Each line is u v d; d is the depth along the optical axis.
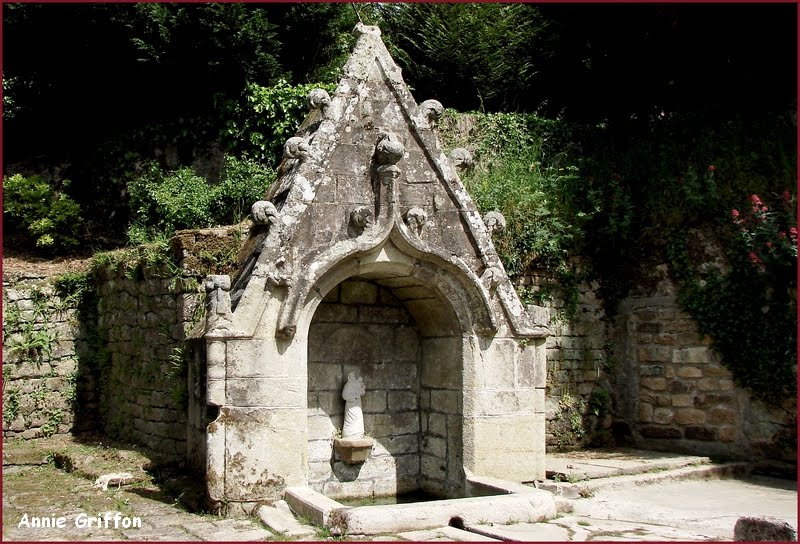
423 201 8.23
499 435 8.34
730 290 10.95
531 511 6.91
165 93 15.27
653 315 11.93
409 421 9.01
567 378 11.93
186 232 9.70
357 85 8.12
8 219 14.78
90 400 12.66
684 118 13.84
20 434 12.00
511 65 16.72
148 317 10.78
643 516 7.52
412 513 6.39
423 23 17.11
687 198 11.52
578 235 12.29
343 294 8.79
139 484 8.75
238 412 7.10
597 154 13.78
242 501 7.02
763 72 13.44
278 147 14.66
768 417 10.49
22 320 12.23
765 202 11.10
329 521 6.29
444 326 8.64
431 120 8.66
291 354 7.36
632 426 12.08
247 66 14.73
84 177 15.62
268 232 7.42
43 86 15.33
